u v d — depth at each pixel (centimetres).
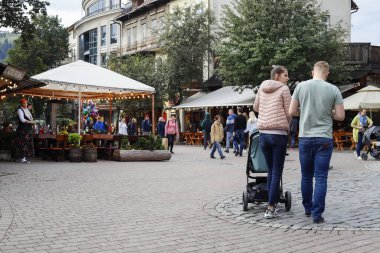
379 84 3127
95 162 1725
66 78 1933
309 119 646
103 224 650
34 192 941
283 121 667
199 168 1487
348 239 553
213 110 3719
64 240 559
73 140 1741
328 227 613
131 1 5428
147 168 1480
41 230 610
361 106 2447
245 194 739
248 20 2952
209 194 929
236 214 715
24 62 5106
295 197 870
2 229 605
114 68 4075
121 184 1079
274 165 680
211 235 587
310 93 648
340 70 2848
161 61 3778
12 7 2664
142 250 518
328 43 2833
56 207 778
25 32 2741
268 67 2750
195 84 3753
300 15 2880
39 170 1381
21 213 723
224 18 3109
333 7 3994
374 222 641
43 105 4684
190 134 3431
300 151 665
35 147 2000
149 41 4584
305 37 2780
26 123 1658
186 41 3659
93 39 6238
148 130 2691
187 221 672
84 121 2777
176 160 1838
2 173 1283
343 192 921
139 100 3862
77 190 976
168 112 4000
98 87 1972
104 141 2067
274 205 683
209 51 3703
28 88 2039
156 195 916
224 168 1487
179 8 3769
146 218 693
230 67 2961
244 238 571
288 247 526
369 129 1841
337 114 643
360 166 1547
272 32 2823
